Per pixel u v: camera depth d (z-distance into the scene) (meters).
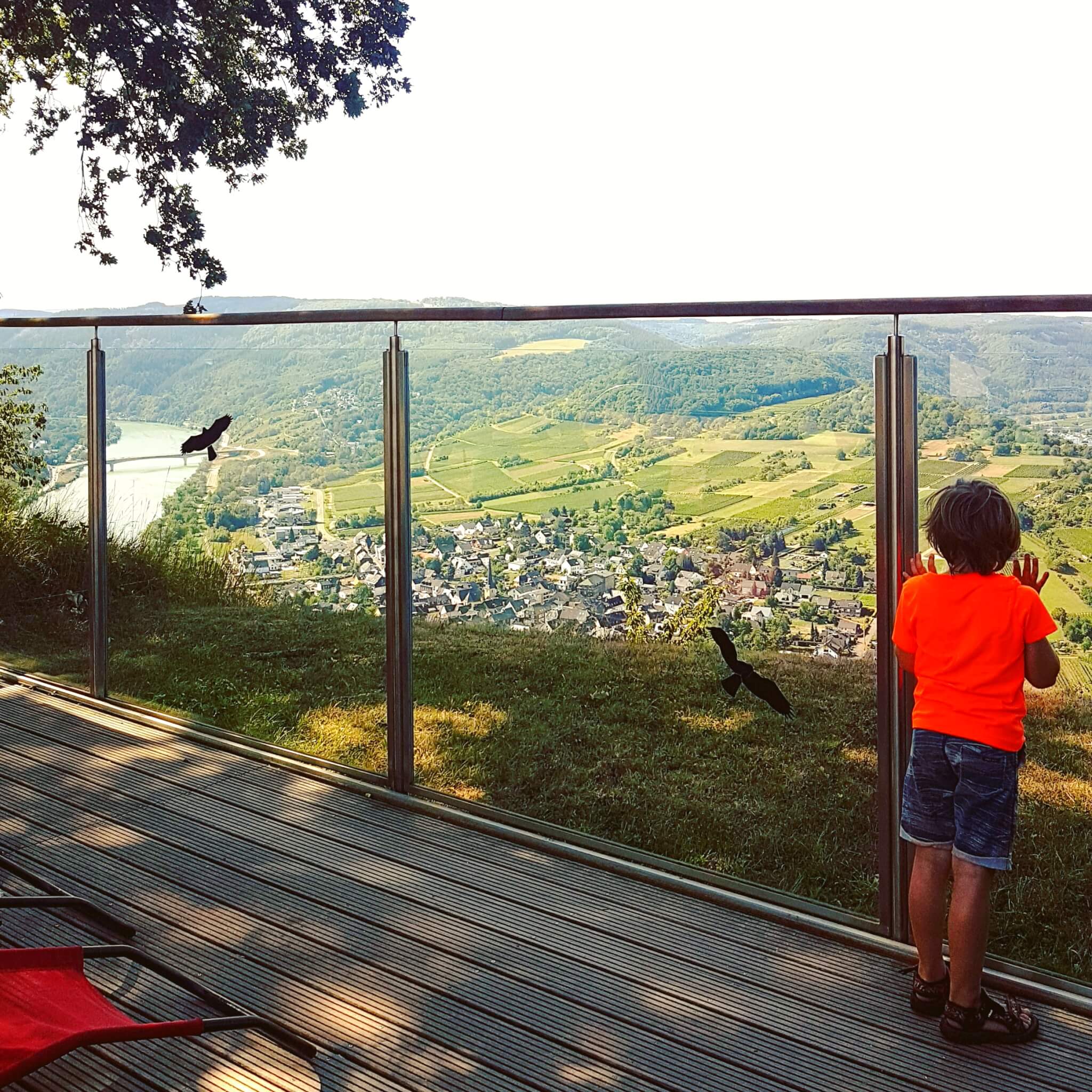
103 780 4.28
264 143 18.31
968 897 2.45
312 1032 2.62
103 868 3.52
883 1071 2.45
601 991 2.78
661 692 3.37
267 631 4.50
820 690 3.02
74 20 16.70
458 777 3.90
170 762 4.48
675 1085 2.41
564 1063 2.49
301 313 4.13
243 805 4.03
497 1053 2.53
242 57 18.11
